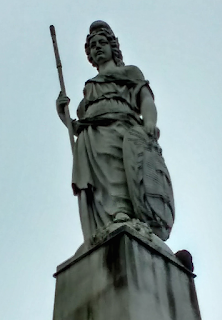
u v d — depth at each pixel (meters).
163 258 7.00
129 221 7.27
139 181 7.55
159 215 7.50
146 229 7.16
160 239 7.36
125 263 6.38
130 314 5.90
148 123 8.50
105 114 8.68
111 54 10.20
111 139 8.28
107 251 6.77
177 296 6.75
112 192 7.74
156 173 7.81
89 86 9.48
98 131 8.49
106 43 10.22
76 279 7.00
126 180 7.86
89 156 8.17
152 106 8.98
